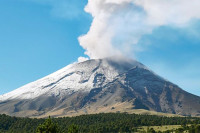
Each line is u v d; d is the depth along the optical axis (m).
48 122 125.62
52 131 124.94
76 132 143.88
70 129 144.12
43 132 122.12
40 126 124.69
